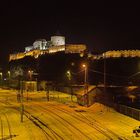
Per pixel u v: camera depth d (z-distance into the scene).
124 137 40.56
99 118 55.94
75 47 188.25
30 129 47.81
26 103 83.94
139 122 50.78
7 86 150.75
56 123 53.00
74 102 83.88
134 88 93.38
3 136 42.81
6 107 76.88
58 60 180.62
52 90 118.44
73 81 146.25
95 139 39.91
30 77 153.25
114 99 80.25
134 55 184.12
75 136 42.06
